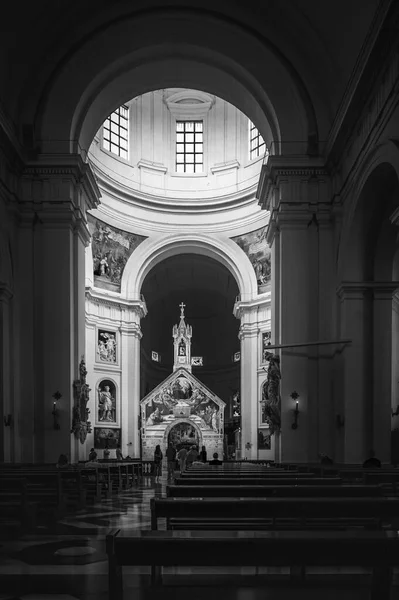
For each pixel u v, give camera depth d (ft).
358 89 45.62
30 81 59.67
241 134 114.01
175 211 113.70
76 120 60.85
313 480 23.22
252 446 110.22
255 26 60.08
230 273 124.57
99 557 19.94
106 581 16.47
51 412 56.39
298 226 59.16
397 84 39.01
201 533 10.31
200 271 137.08
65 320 57.62
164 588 14.75
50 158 58.70
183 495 18.89
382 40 39.55
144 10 59.11
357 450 52.54
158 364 159.53
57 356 57.16
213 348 162.91
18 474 32.91
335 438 55.72
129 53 60.80
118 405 108.68
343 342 53.21
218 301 158.10
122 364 110.32
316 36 56.90
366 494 18.57
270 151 64.69
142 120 114.62
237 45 60.44
